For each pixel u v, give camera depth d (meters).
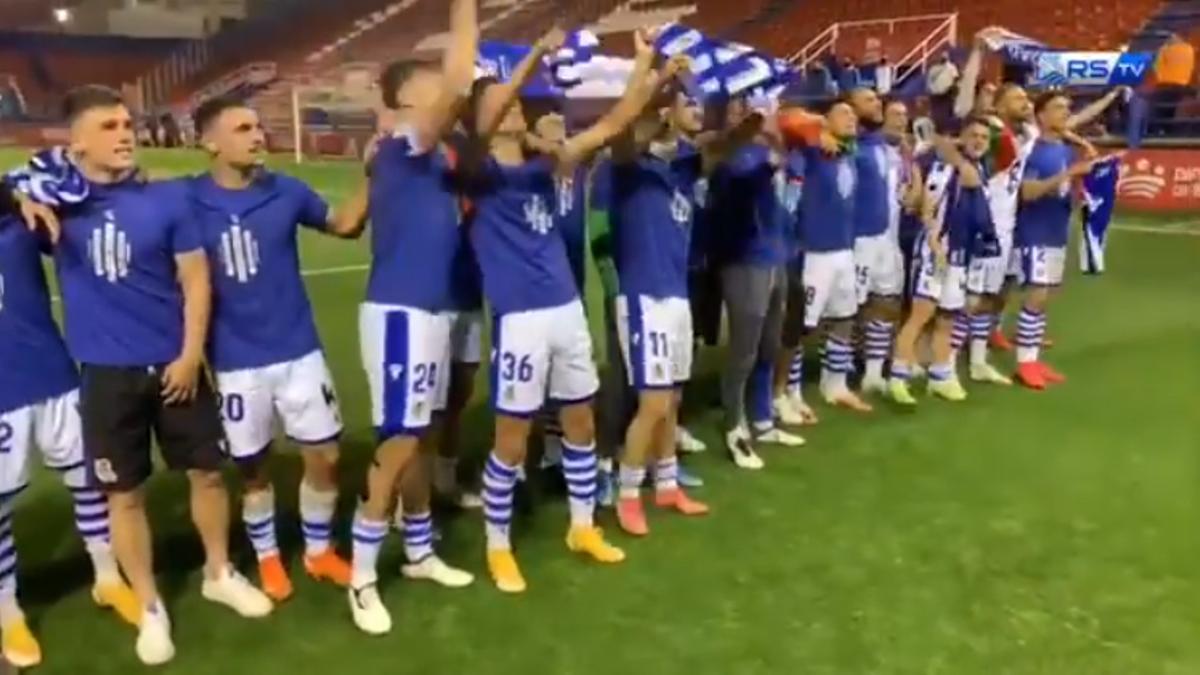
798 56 21.59
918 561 3.81
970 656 3.20
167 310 3.19
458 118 3.22
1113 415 5.49
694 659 3.19
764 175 4.51
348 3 32.19
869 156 5.43
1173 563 3.80
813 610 3.47
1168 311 8.10
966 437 5.14
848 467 4.74
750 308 4.58
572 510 3.87
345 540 3.96
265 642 3.28
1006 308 7.67
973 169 5.59
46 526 4.11
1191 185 13.55
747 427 5.08
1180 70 12.27
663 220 3.86
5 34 31.97
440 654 3.21
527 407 3.54
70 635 3.32
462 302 3.83
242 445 3.40
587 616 3.44
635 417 4.04
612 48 25.50
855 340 6.09
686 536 4.03
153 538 3.96
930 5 21.06
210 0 34.59
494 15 28.50
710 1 24.91
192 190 3.27
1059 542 3.97
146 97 33.03
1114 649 3.24
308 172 18.94
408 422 3.32
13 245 3.11
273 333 3.35
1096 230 7.29
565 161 3.49
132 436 3.19
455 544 3.98
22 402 3.17
